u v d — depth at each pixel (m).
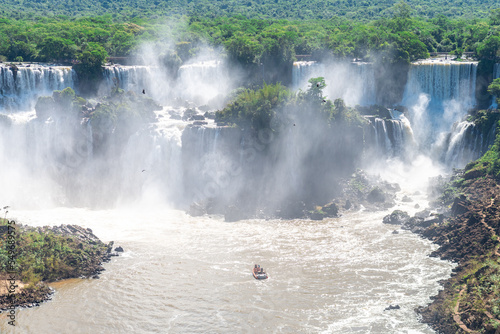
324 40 196.50
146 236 124.75
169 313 93.94
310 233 125.69
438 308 91.25
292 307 94.88
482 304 88.88
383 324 89.38
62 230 120.25
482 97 166.88
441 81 171.00
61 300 98.06
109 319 92.56
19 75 169.00
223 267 109.06
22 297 97.38
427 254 113.31
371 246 117.94
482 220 114.25
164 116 166.88
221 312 93.88
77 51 189.75
